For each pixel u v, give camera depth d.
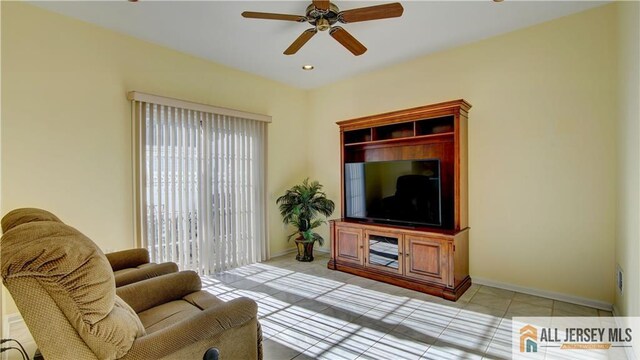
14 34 2.54
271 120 4.55
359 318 2.66
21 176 2.58
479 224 3.44
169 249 3.47
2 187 2.49
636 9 2.05
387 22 2.99
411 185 3.57
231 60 3.91
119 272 2.28
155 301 1.88
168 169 3.47
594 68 2.79
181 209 3.58
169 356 1.27
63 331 1.06
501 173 3.29
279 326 2.53
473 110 3.47
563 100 2.94
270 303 2.99
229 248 4.07
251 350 1.58
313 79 4.67
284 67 4.16
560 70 2.95
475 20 2.96
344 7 2.74
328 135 4.95
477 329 2.45
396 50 3.64
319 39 3.34
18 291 1.01
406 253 3.38
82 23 2.91
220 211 3.97
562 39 2.93
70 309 1.06
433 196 3.40
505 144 3.26
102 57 3.04
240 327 1.52
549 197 3.02
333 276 3.79
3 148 2.49
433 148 3.73
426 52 3.71
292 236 4.92
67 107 2.82
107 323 1.13
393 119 3.72
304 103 5.19
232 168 4.11
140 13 2.79
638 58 1.99
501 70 3.28
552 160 3.00
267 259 4.55
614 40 2.68
